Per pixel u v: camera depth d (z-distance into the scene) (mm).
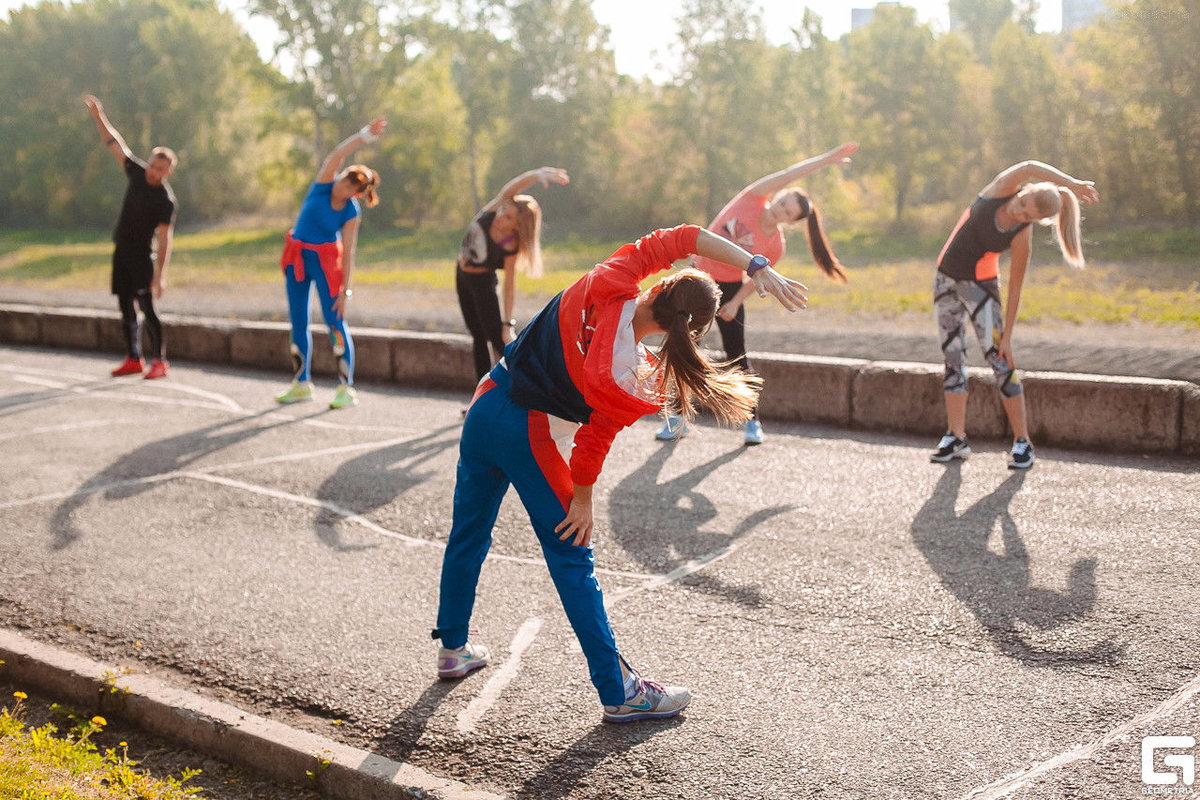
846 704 3531
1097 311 11836
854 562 4816
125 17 66500
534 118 56781
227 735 3561
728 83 50312
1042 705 3439
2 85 67125
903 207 47562
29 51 66625
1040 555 4762
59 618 4613
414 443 7488
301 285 8914
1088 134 34188
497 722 3545
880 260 25297
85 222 65312
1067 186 5820
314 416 8547
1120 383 6492
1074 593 4309
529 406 3277
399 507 5996
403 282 20844
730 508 5711
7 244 46469
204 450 7465
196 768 3541
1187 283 14859
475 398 3441
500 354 7887
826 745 3277
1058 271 17688
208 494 6402
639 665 3916
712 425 7758
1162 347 8961
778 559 4914
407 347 9906
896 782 3055
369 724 3590
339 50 60219
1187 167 31062
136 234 10219
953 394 6430
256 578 4996
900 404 7363
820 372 7660
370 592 4770
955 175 44219
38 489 6629
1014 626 4039
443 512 5879
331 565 5141
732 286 7000
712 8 49938
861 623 4172
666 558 5016
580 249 36281
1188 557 4621
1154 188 31578
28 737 3582
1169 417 6383
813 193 48375
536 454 3305
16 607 4746
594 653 3428
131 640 4359
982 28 60500
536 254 7688
